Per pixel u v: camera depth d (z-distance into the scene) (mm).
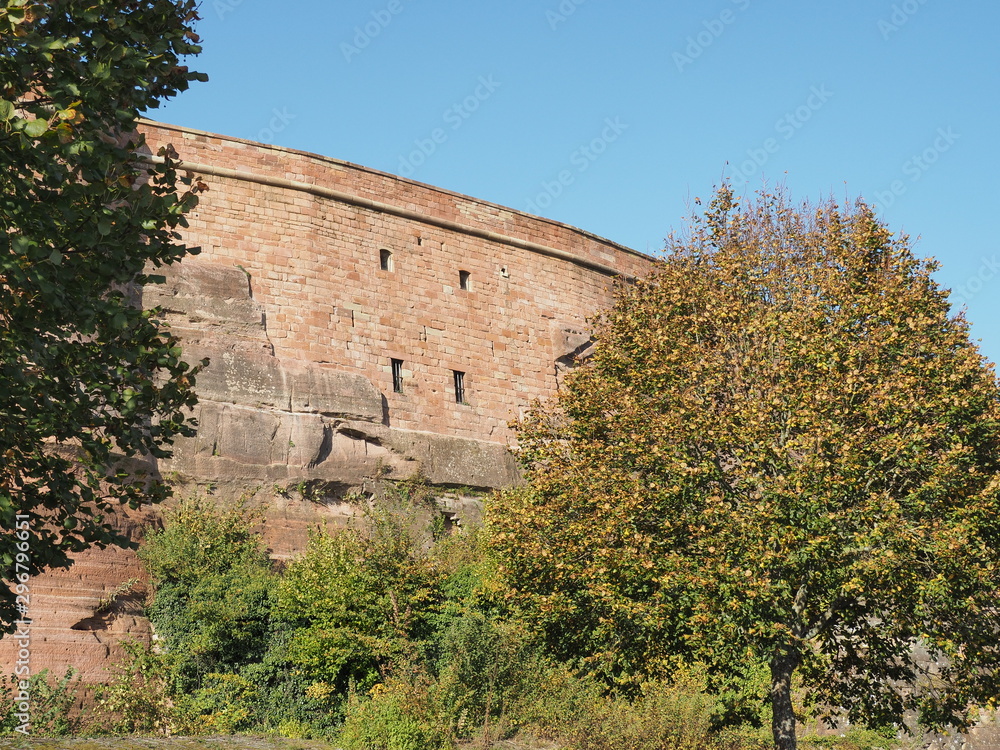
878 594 18766
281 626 25297
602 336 24953
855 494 18891
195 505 27406
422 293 35281
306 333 32219
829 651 20500
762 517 18453
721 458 20969
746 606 17906
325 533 27891
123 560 25391
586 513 20953
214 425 28797
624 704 24828
